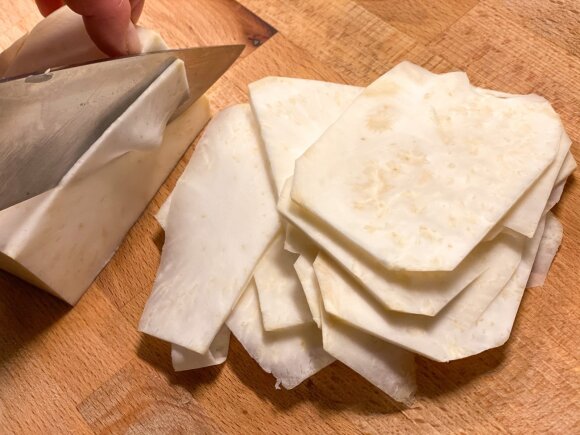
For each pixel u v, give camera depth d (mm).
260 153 212
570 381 193
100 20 187
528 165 186
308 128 207
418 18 247
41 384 212
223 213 207
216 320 196
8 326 220
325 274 182
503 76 234
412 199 181
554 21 239
